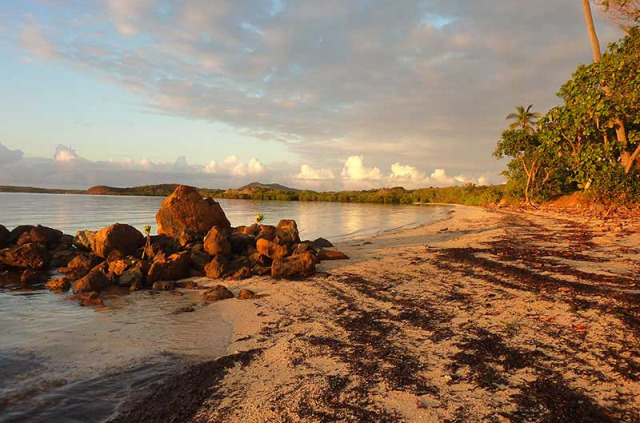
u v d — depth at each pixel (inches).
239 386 223.3
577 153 1353.3
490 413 183.0
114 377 243.3
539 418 177.2
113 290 481.4
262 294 440.8
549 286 398.9
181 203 795.4
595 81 1173.7
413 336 288.5
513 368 226.2
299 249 639.1
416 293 414.9
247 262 603.5
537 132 2164.1
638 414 176.6
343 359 253.1
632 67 1083.9
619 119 1267.2
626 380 206.1
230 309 387.2
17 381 239.3
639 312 304.7
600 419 173.8
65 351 285.1
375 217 2210.9
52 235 748.6
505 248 702.5
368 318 338.3
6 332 326.3
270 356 265.1
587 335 267.6
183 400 210.7
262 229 780.6
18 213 1934.1
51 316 370.9
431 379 219.3
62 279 497.0
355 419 183.3
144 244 685.9
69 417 200.2
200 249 635.5
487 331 288.5
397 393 205.9
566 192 2233.0
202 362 263.7
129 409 205.8
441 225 1428.4
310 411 192.2
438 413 185.0
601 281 407.8
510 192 2554.1
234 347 288.4
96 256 650.2
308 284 480.1
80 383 236.1
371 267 571.8
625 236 743.1
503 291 395.9
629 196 1247.5
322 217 2178.9
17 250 618.8
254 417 189.9
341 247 825.5
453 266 554.3
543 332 278.8
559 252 617.3
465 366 232.8
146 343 299.3
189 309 389.7
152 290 480.1
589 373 215.5
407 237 1028.5
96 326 340.5
